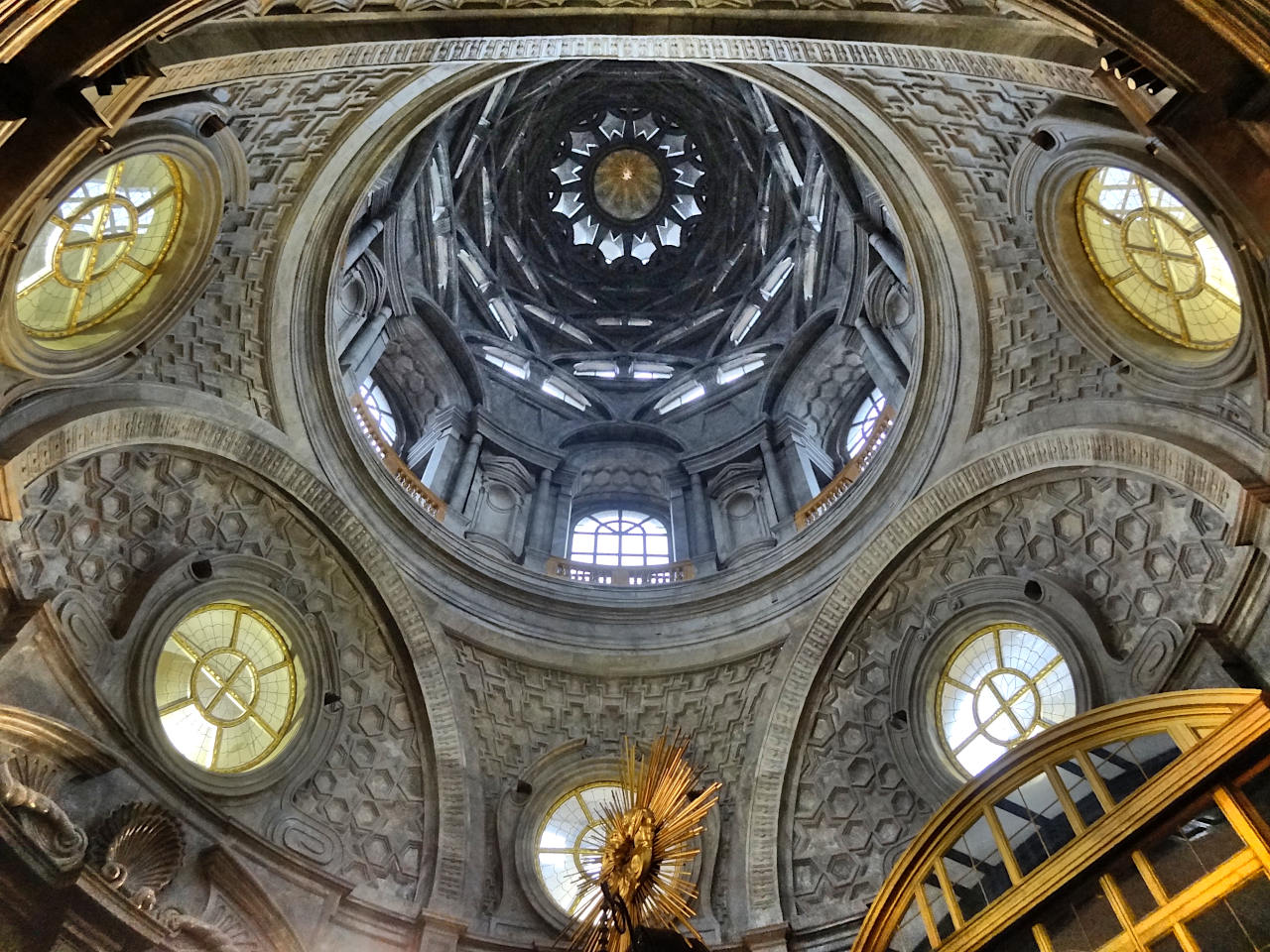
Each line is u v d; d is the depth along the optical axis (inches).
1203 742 375.2
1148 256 467.8
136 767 456.1
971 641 587.2
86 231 444.5
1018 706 553.6
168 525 533.6
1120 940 380.2
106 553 500.1
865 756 597.9
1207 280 441.1
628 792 506.0
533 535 827.4
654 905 427.8
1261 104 244.8
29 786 412.8
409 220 880.3
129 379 501.0
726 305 1114.7
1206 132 255.9
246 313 572.7
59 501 473.4
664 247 1174.3
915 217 595.8
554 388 1022.4
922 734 580.1
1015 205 519.8
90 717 452.8
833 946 533.3
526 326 1085.1
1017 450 554.9
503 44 416.2
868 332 800.9
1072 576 546.6
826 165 792.3
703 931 557.3
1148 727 420.2
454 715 609.3
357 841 546.9
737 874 579.8
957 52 366.9
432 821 574.9
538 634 671.8
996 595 576.1
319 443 612.7
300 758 542.6
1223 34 231.5
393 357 876.6
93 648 477.1
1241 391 432.1
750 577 696.4
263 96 491.2
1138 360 479.5
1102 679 509.4
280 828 517.7
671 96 1152.2
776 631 655.8
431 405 896.3
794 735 615.8
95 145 264.5
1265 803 357.4
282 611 567.8
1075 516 541.6
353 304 775.7
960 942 435.2
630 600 709.9
